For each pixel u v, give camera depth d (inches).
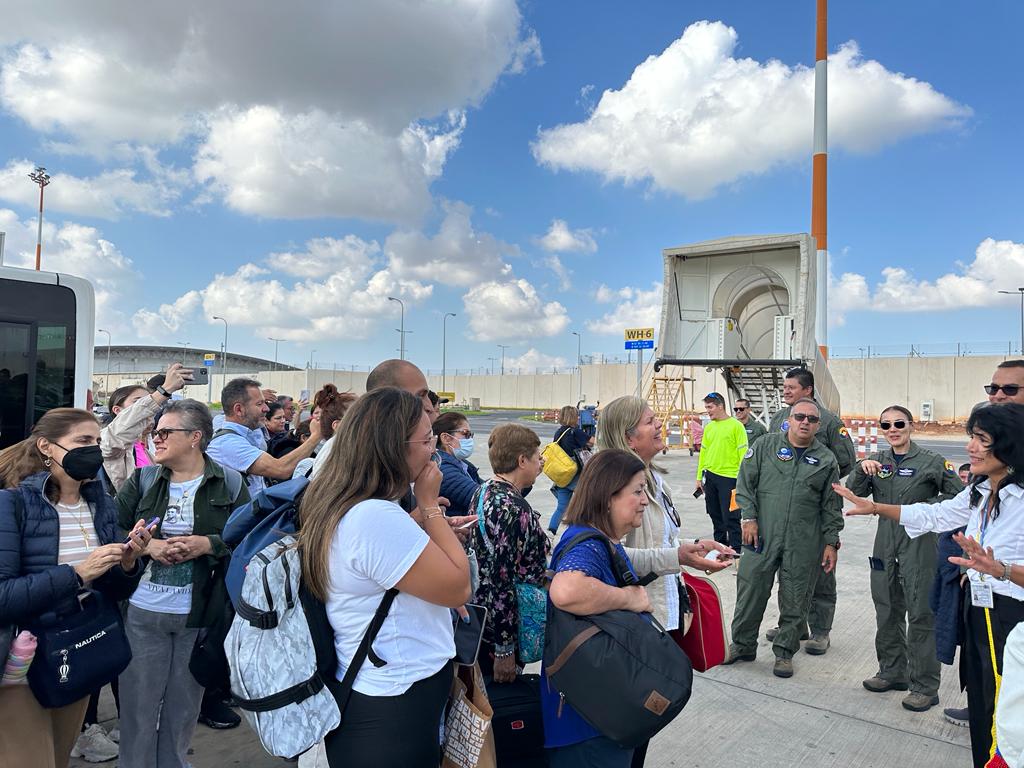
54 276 176.9
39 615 90.0
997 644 109.3
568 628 85.7
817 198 737.0
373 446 72.7
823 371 519.8
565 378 2854.3
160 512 118.3
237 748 137.7
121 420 145.9
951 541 121.0
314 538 71.1
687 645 109.1
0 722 88.7
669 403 1053.2
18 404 169.3
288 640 69.8
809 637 204.4
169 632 114.7
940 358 1829.5
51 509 96.9
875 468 168.4
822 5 752.3
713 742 142.7
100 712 154.1
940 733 147.3
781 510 179.0
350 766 69.4
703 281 532.1
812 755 137.8
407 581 70.0
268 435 230.5
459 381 3270.2
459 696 80.5
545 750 99.4
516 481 123.7
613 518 94.7
